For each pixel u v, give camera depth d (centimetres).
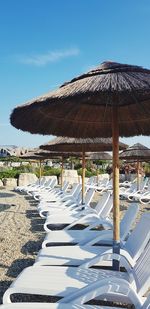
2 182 2316
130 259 432
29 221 976
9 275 525
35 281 368
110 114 562
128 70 411
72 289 351
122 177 2605
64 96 363
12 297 446
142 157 1473
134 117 568
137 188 1593
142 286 350
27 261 595
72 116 560
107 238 569
